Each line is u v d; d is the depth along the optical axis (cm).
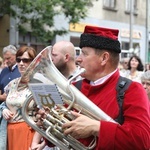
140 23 2178
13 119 411
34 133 393
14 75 543
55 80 245
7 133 418
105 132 223
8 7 1245
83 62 250
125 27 2055
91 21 1847
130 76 766
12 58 550
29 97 247
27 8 1241
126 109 236
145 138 225
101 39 246
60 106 237
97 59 247
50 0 1250
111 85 247
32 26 1298
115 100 240
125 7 2055
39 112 240
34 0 1236
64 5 1307
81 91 253
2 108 428
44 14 1268
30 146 387
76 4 1328
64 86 240
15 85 420
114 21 1992
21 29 1341
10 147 414
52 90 234
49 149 323
